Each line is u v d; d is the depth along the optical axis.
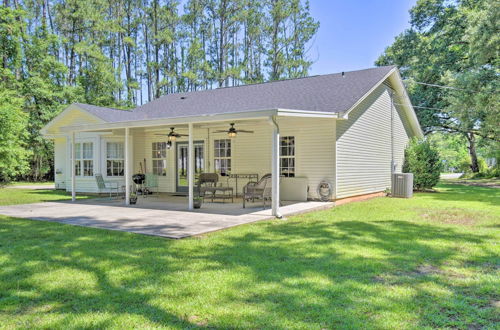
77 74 29.30
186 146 14.30
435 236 6.14
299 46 34.16
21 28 23.45
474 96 17.95
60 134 15.99
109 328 2.79
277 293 3.47
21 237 6.06
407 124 17.58
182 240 5.79
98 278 3.93
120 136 14.66
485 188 17.39
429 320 2.92
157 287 3.64
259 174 12.38
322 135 11.02
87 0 28.27
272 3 33.69
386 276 4.01
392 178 13.55
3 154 14.99
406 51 25.23
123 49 32.31
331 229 6.80
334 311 3.06
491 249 5.20
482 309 3.14
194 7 33.25
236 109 12.57
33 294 3.50
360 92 11.49
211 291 3.53
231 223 7.27
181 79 32.09
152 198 12.66
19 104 17.22
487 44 17.20
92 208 9.83
